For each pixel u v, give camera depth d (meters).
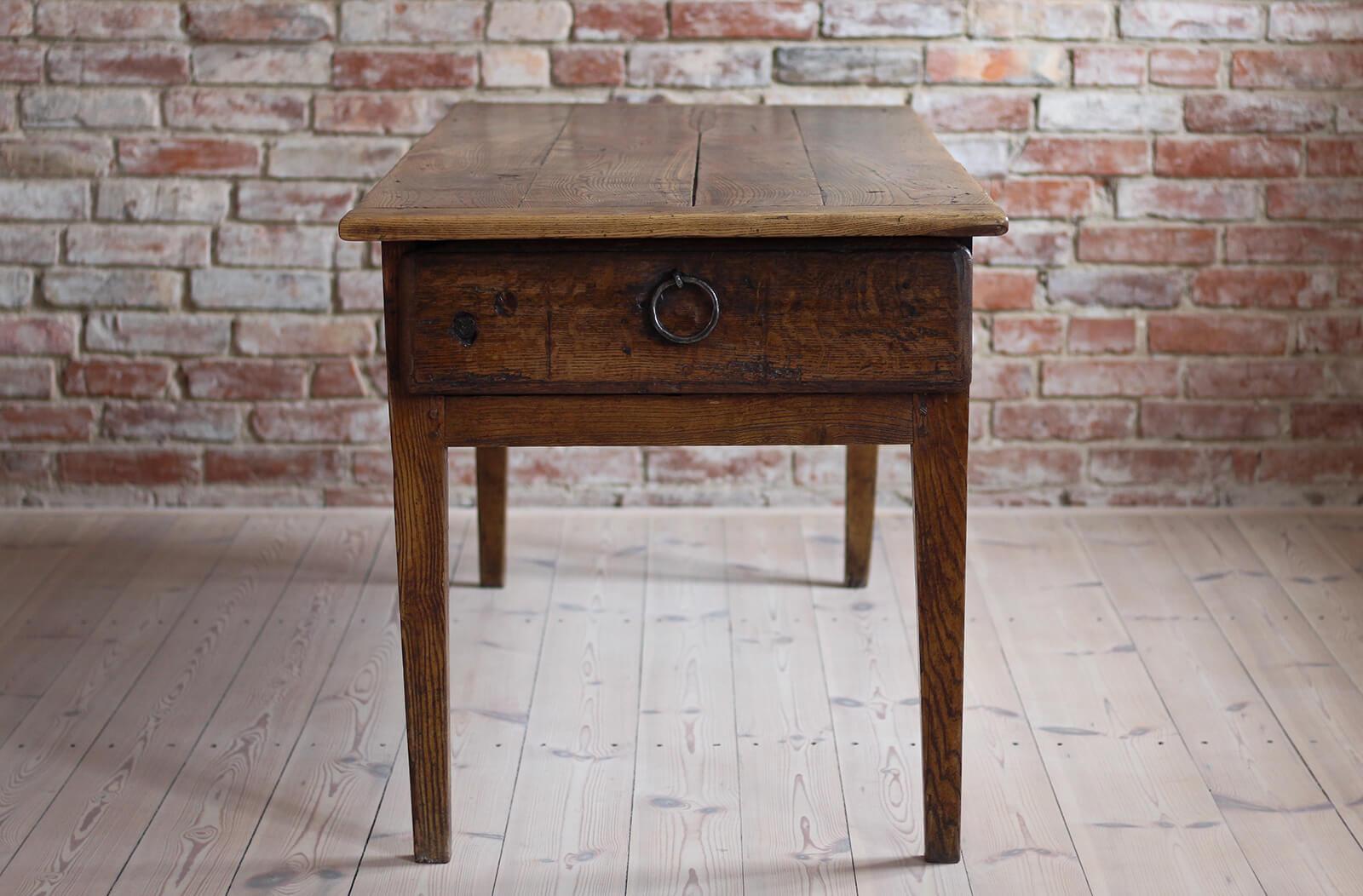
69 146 2.62
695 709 2.06
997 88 2.62
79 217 2.65
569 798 1.84
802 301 1.54
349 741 1.98
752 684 2.13
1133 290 2.70
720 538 2.67
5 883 1.66
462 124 2.12
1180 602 2.39
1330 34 2.58
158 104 2.61
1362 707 2.05
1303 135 2.62
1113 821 1.79
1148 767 1.91
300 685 2.14
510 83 2.62
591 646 2.25
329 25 2.59
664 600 2.41
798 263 1.53
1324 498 2.78
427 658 1.65
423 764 1.68
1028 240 2.68
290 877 1.68
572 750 1.95
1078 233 2.68
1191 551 2.60
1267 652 2.21
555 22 2.60
